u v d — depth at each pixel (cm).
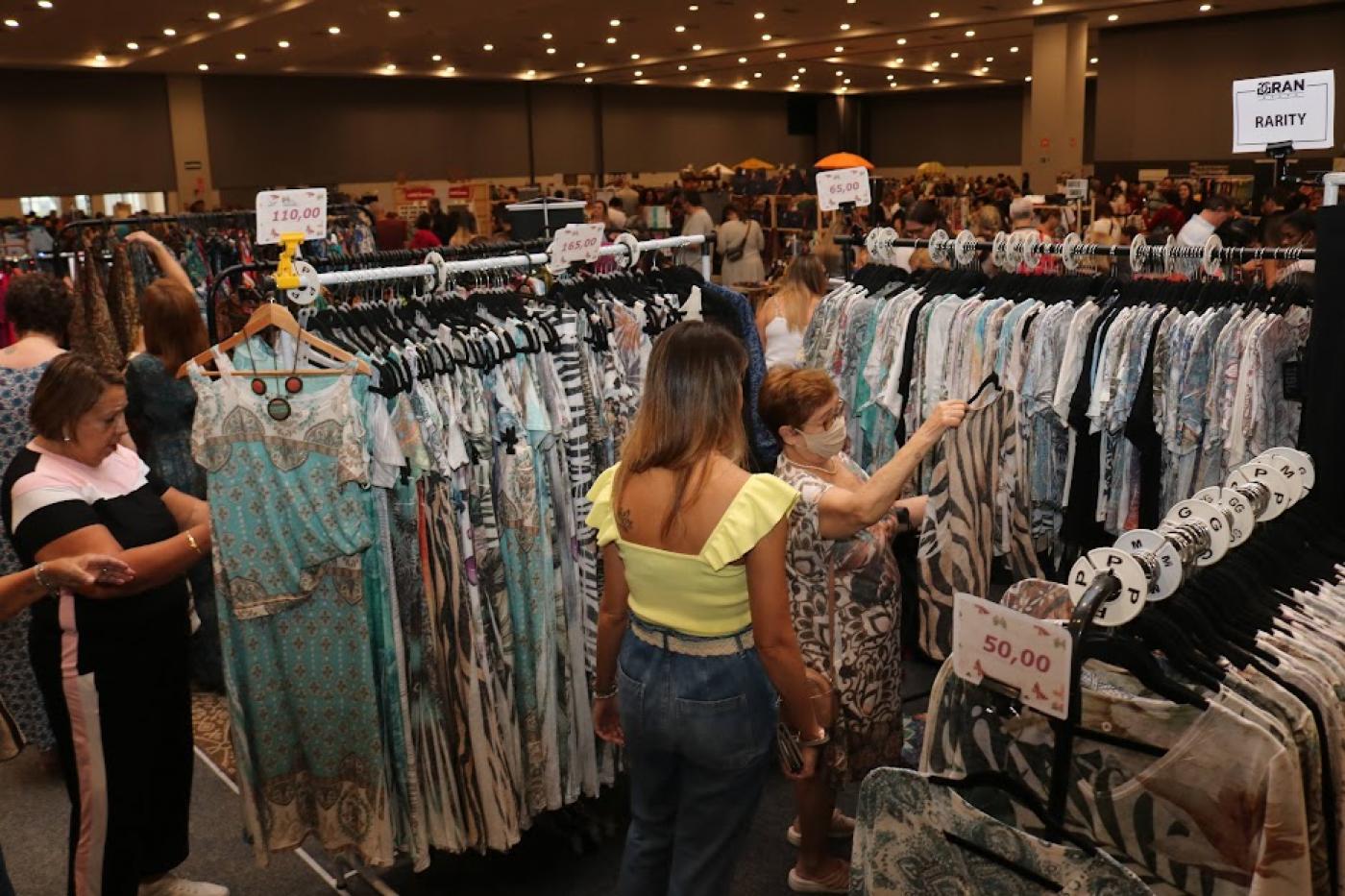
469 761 239
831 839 283
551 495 254
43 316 322
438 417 225
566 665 259
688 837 194
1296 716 137
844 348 380
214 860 283
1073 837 132
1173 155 1781
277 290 234
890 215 1194
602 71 2161
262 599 218
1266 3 1499
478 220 1454
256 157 2031
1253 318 314
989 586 285
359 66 1920
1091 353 335
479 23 1468
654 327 286
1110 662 133
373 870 274
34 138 1805
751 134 2773
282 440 213
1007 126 2688
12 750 188
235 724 225
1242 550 179
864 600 238
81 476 217
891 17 1554
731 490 177
